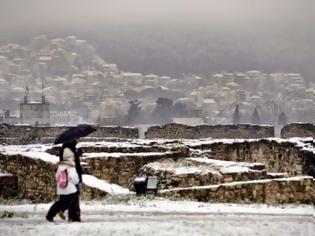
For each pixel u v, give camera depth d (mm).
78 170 31703
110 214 34625
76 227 28609
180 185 49906
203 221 32188
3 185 57812
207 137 113938
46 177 50562
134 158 63031
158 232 27422
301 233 28375
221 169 51938
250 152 81125
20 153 58656
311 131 107188
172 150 69000
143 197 41969
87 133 31766
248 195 42844
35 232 27078
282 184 43094
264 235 27562
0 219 32500
